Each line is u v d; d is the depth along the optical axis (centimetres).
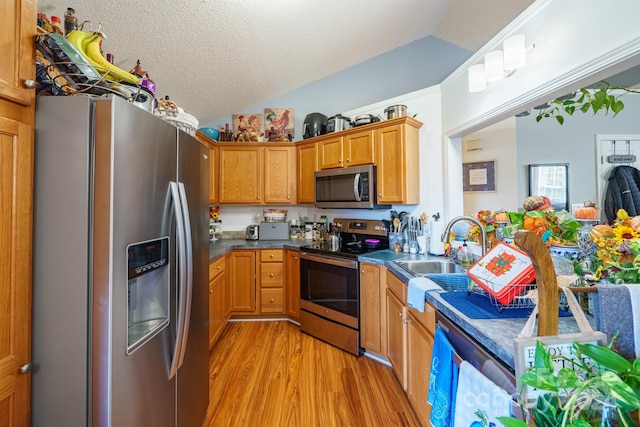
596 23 115
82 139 82
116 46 185
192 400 139
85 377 82
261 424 162
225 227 381
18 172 77
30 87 80
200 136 295
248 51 250
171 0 168
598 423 56
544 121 286
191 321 136
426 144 267
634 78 206
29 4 81
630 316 67
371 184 264
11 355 76
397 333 194
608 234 96
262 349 251
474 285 131
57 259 83
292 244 317
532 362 66
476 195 308
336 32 269
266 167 347
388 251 265
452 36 325
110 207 83
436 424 111
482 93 196
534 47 148
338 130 299
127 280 89
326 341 264
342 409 174
